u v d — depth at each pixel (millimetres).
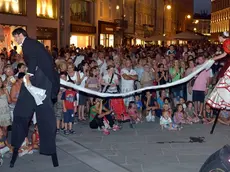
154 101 11727
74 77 10203
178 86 12172
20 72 8586
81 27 30469
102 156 7973
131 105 11109
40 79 6398
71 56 15430
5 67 9977
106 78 10711
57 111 9773
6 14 21703
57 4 27312
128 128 10508
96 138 9414
